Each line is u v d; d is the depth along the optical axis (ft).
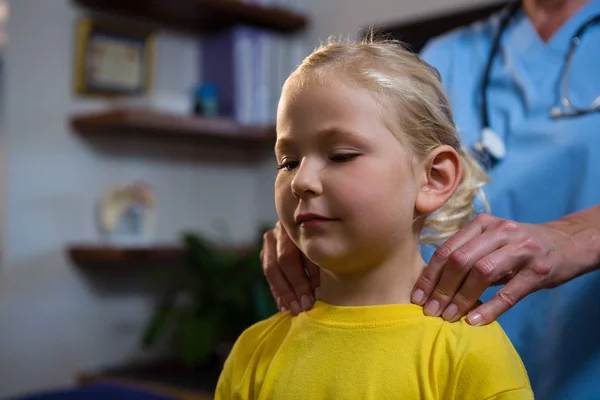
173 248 7.24
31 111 6.90
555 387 2.67
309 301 2.35
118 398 5.24
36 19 6.93
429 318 2.06
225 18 7.96
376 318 2.07
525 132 2.99
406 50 2.26
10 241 6.75
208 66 8.18
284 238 2.45
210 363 7.63
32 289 6.89
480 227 2.17
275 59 7.98
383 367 1.98
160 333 7.97
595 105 2.82
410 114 2.04
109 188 7.48
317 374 2.06
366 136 1.93
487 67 3.21
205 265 7.35
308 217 1.96
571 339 2.66
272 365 2.18
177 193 8.20
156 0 7.24
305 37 8.36
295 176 1.97
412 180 2.04
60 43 7.11
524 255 2.09
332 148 1.94
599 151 2.73
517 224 2.19
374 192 1.92
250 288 7.19
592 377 2.60
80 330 7.27
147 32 7.65
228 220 8.76
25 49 6.84
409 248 2.13
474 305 2.17
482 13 6.42
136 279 7.79
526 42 3.16
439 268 2.10
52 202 7.05
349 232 1.94
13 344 6.74
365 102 1.96
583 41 3.00
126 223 7.37
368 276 2.13
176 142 8.20
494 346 1.98
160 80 7.98
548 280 2.16
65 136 7.16
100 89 7.33
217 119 7.48
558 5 3.08
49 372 7.00
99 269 7.45
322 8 8.16
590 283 2.66
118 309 7.61
